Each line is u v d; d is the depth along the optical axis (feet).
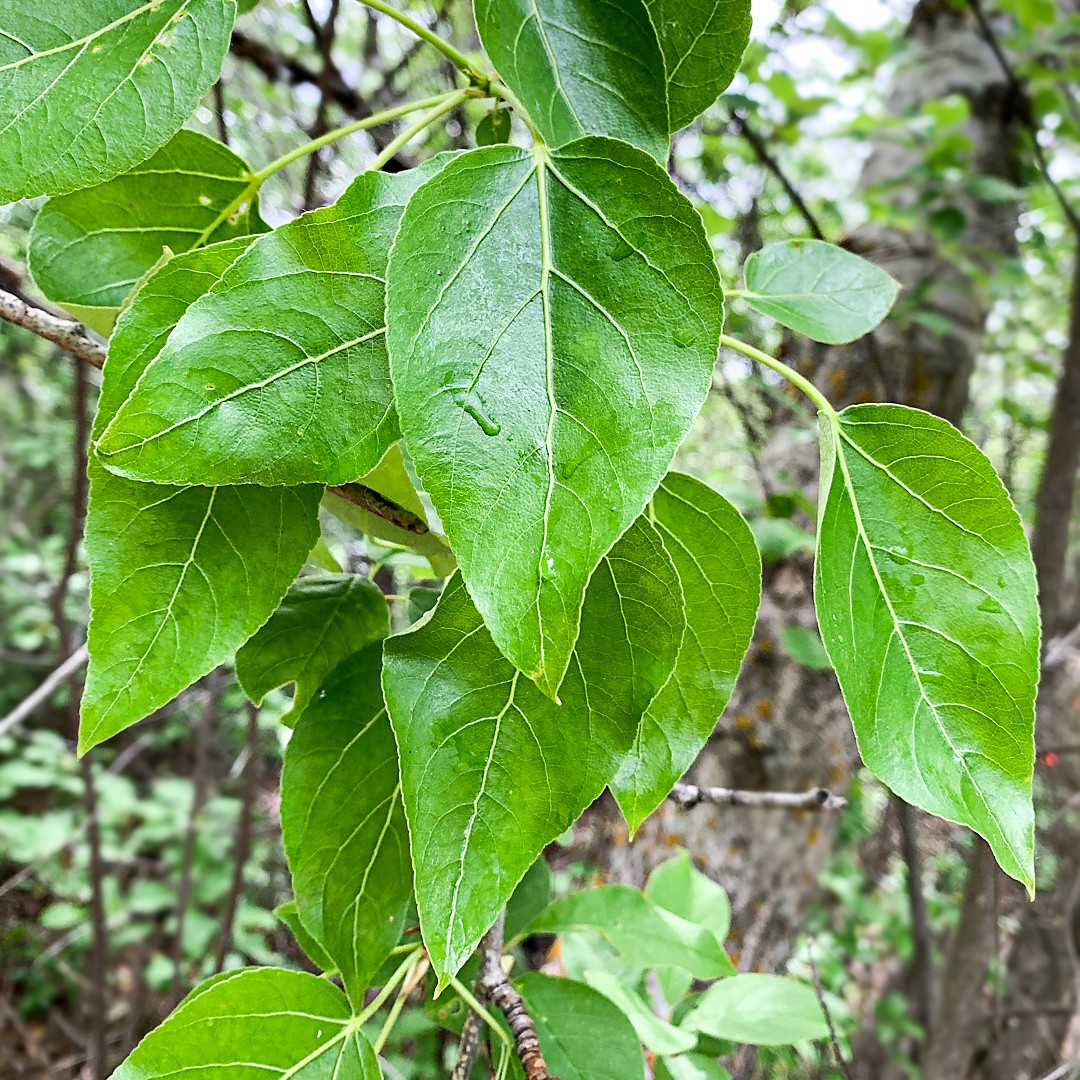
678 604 0.65
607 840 2.43
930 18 2.94
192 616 0.64
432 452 0.49
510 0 0.60
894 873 3.27
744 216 2.28
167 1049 0.69
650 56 0.62
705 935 1.01
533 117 0.59
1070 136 2.74
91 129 0.59
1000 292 2.77
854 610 0.66
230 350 0.56
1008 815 0.63
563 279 0.53
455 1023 0.89
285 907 0.90
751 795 1.19
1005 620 0.65
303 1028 0.73
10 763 3.80
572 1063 0.84
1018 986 3.11
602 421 0.51
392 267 0.50
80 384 1.50
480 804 0.61
